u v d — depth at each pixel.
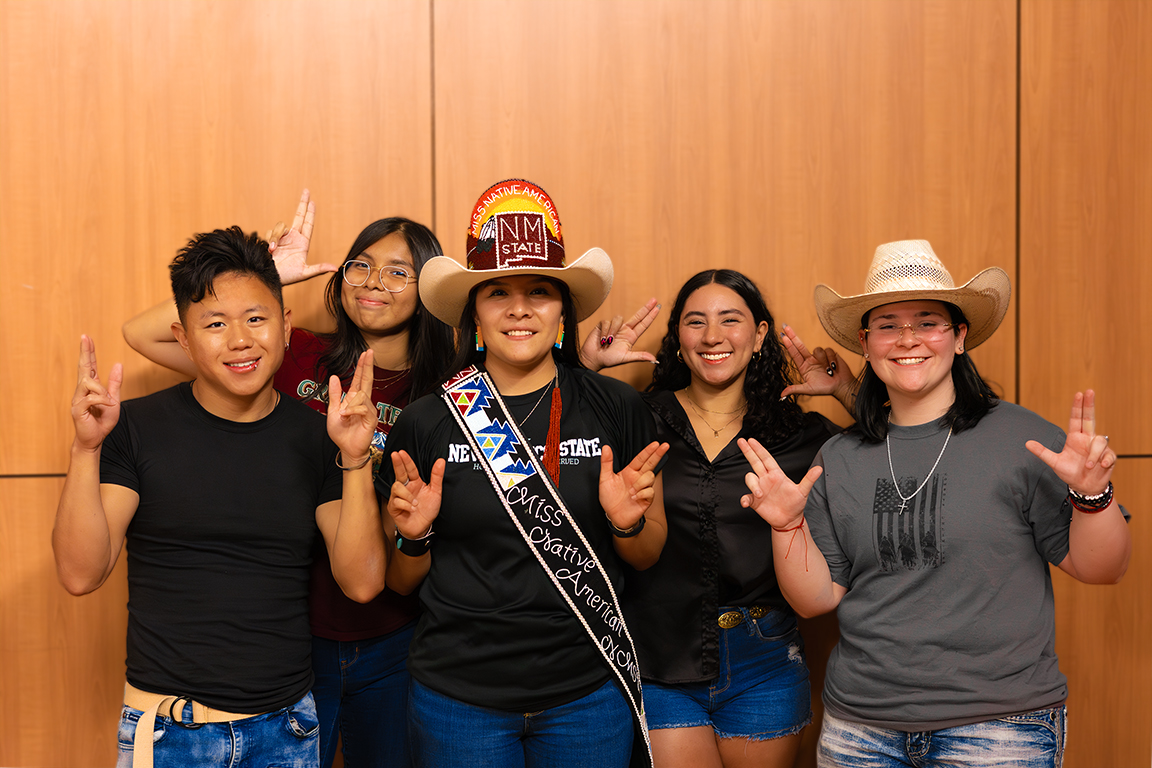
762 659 1.79
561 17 2.24
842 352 2.33
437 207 2.24
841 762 1.52
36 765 2.22
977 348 2.36
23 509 2.20
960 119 2.32
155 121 2.19
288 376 1.88
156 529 1.38
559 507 1.41
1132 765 2.38
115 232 2.20
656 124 2.27
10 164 2.17
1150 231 2.37
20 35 2.16
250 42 2.20
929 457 1.48
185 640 1.36
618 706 1.43
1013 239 2.34
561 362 1.58
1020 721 1.37
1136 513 2.38
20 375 2.19
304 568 1.50
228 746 1.37
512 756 1.41
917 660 1.42
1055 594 2.38
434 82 2.23
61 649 2.22
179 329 1.47
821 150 2.30
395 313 1.83
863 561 1.50
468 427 1.45
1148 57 2.35
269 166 2.21
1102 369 2.37
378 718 1.85
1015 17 2.32
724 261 2.29
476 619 1.39
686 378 2.03
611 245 2.27
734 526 1.79
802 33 2.29
